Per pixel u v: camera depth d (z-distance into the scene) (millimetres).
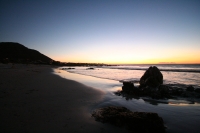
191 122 5594
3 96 7676
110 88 13406
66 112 5965
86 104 7477
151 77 13578
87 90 11477
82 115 5738
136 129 4660
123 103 8367
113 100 8953
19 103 6695
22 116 5180
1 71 21641
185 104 8289
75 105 7094
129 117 5043
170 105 8094
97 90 11828
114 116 5219
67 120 5141
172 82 17047
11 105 6320
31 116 5242
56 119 5148
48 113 5684
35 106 6434
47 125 4605
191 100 9148
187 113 6668
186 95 10273
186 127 5133
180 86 14258
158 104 8273
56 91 10148
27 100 7293
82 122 5059
